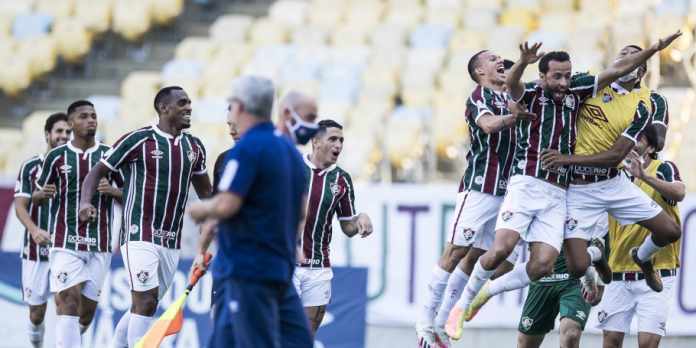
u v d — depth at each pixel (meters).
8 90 64.56
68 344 31.16
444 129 52.31
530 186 25.22
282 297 20.97
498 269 29.72
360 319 37.47
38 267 34.94
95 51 67.25
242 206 20.11
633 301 29.98
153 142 28.70
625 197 25.73
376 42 63.75
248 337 19.88
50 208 32.16
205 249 24.19
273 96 20.48
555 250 25.17
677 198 27.91
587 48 58.06
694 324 36.62
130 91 61.34
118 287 38.19
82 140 31.70
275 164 20.08
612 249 30.08
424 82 58.38
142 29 67.19
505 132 26.92
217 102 58.41
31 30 67.06
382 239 38.16
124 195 29.00
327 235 30.44
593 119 25.34
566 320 29.75
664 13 56.22
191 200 39.25
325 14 67.88
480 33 61.78
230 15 70.56
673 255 29.72
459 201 27.52
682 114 47.34
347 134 53.75
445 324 27.56
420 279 37.88
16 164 56.53
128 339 28.53
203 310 37.59
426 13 66.06
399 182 51.25
